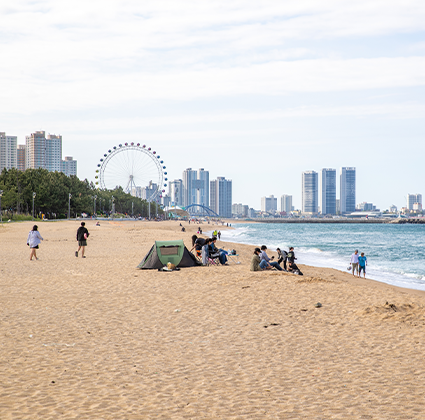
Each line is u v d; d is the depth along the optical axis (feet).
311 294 47.37
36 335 31.24
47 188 417.49
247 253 130.21
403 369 24.99
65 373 23.89
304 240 279.08
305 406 19.99
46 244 126.62
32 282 55.52
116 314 38.32
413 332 32.81
